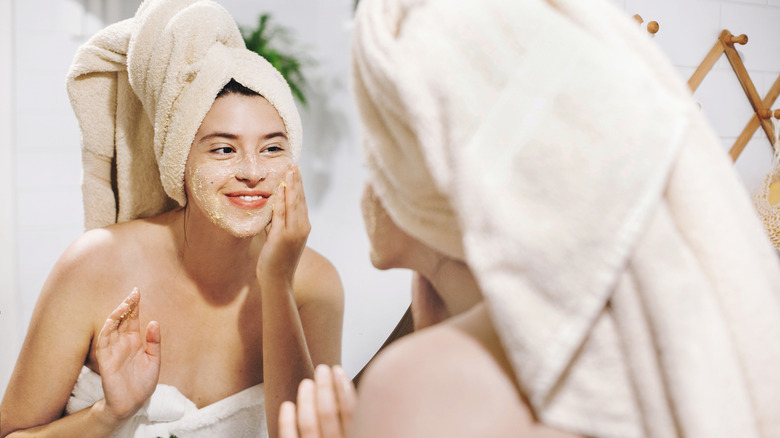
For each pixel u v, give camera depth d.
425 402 0.25
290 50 0.99
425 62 0.29
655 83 0.28
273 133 0.84
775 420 0.28
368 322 1.07
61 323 0.85
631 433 0.25
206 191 0.81
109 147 0.89
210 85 0.79
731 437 0.25
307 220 0.83
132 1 0.98
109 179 0.91
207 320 0.91
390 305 1.08
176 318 0.89
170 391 0.87
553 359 0.25
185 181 0.84
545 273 0.25
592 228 0.25
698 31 1.33
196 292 0.90
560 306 0.25
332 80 1.02
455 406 0.25
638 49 0.31
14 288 0.93
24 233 0.93
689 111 0.28
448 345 0.27
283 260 0.82
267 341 0.83
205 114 0.80
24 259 0.94
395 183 0.35
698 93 1.34
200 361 0.91
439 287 0.46
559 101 0.27
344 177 1.05
